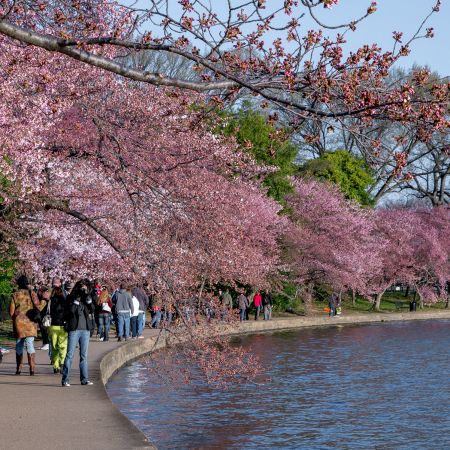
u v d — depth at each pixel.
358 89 8.41
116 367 25.86
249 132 42.59
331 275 55.16
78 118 20.53
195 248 21.69
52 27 13.02
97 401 15.30
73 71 19.09
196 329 17.97
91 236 28.62
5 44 16.27
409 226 68.44
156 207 19.44
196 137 21.42
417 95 8.52
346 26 8.15
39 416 13.65
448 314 65.69
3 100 16.56
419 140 8.45
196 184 21.45
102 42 8.97
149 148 20.62
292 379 26.27
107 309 30.25
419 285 71.88
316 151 75.94
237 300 47.50
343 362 31.47
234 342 39.62
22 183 18.02
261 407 20.70
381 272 65.69
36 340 31.12
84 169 22.78
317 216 56.16
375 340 41.75
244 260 26.20
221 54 9.43
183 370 20.75
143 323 32.56
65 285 30.50
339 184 65.31
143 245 18.02
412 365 30.70
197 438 16.83
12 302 19.64
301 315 57.00
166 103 20.80
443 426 18.78
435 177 75.94
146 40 9.05
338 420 19.33
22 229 26.47
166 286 17.50
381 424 18.94
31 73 16.84
